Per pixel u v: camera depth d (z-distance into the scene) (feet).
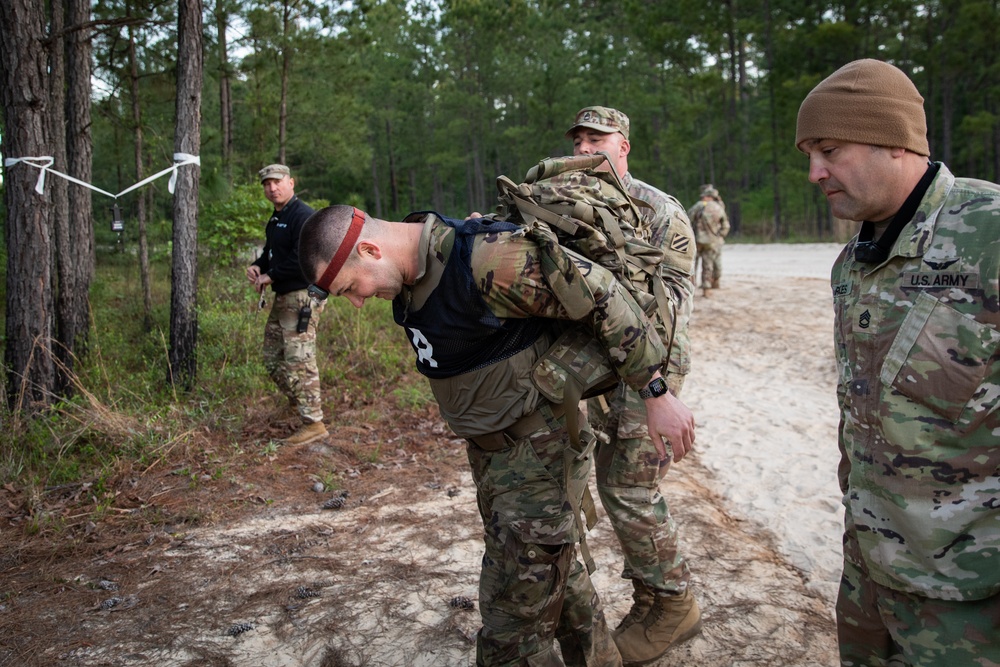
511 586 6.26
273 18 40.98
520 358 6.10
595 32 133.59
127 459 14.24
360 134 59.26
